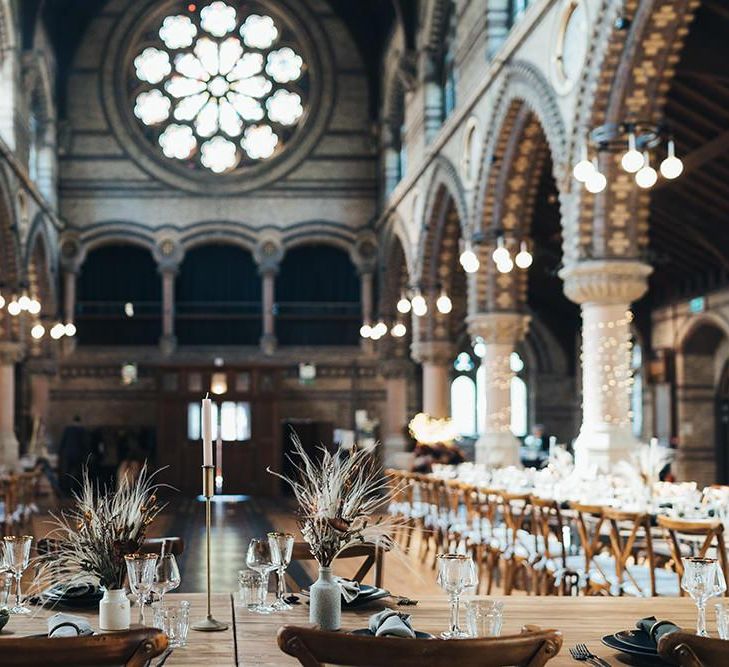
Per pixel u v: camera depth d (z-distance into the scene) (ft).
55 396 107.76
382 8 103.45
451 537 52.47
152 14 110.22
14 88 85.87
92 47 109.09
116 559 15.67
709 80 54.24
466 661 12.23
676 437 86.58
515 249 64.95
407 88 90.33
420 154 87.20
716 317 79.66
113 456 107.34
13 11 84.23
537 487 47.06
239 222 108.99
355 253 109.60
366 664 12.30
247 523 70.08
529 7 55.26
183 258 109.91
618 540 31.17
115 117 108.58
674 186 70.13
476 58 69.15
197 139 111.24
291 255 112.16
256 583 17.99
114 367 108.37
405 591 42.73
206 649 15.21
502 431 66.18
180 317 109.60
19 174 84.02
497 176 63.82
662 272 87.25
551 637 12.51
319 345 111.34
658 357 88.58
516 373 114.11
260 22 112.16
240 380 102.17
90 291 110.42
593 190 38.88
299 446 17.25
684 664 12.36
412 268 90.79
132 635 12.28
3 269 85.15
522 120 59.88
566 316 111.86
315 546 16.31
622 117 45.24
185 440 101.19
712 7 48.32
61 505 79.71
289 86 112.06
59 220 106.11
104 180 108.17
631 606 18.34
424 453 75.46
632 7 42.83
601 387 47.37
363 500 16.87
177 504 87.66
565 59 51.06
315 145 110.11
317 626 15.37
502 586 43.98
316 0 110.83
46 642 12.07
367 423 104.06
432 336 86.84
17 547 17.92
